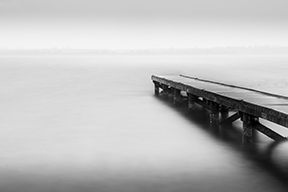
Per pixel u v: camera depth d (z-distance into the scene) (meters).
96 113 15.91
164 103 18.58
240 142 10.40
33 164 8.68
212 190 7.05
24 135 11.79
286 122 7.84
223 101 11.19
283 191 6.93
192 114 15.13
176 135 11.49
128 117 14.84
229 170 8.10
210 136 11.23
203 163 8.62
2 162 8.84
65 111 16.53
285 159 8.80
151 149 9.92
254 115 9.28
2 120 14.44
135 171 8.11
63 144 10.58
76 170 8.22
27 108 17.50
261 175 7.76
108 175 7.89
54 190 7.11
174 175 7.84
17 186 7.32
